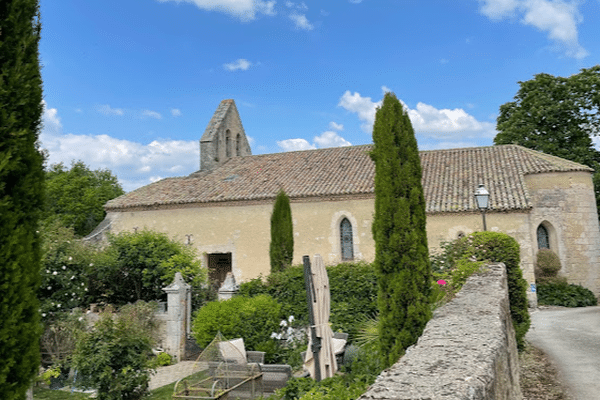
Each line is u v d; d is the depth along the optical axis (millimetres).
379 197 7262
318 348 7848
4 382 3441
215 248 22531
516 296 9898
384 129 7363
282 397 6926
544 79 29641
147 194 24797
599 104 28141
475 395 2838
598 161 28859
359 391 5414
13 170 3719
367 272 13594
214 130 27594
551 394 6762
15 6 3871
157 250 16781
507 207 17906
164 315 14078
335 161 24141
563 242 20234
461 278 8391
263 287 14805
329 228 20875
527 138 29344
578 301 18562
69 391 10812
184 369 12711
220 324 11852
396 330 6797
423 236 7152
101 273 15844
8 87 3707
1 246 3527
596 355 8930
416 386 2957
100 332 9664
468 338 4312
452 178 20906
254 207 22125
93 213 36719
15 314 3531
